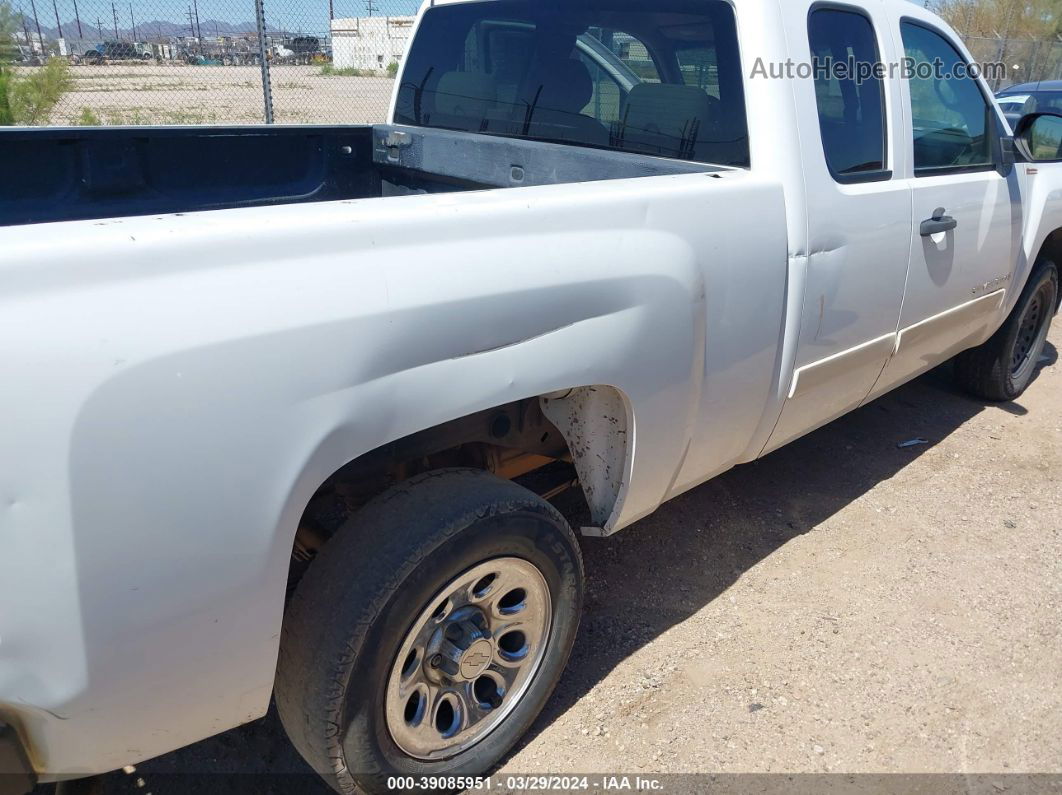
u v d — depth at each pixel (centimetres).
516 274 196
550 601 235
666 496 275
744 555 352
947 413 508
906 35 342
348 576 192
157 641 160
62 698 152
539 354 203
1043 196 438
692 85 292
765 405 287
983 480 425
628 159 296
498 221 195
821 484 414
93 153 311
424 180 381
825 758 250
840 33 304
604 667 284
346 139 391
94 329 142
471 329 189
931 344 386
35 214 301
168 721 172
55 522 142
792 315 279
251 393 158
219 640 169
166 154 332
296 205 180
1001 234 402
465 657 216
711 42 284
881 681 283
